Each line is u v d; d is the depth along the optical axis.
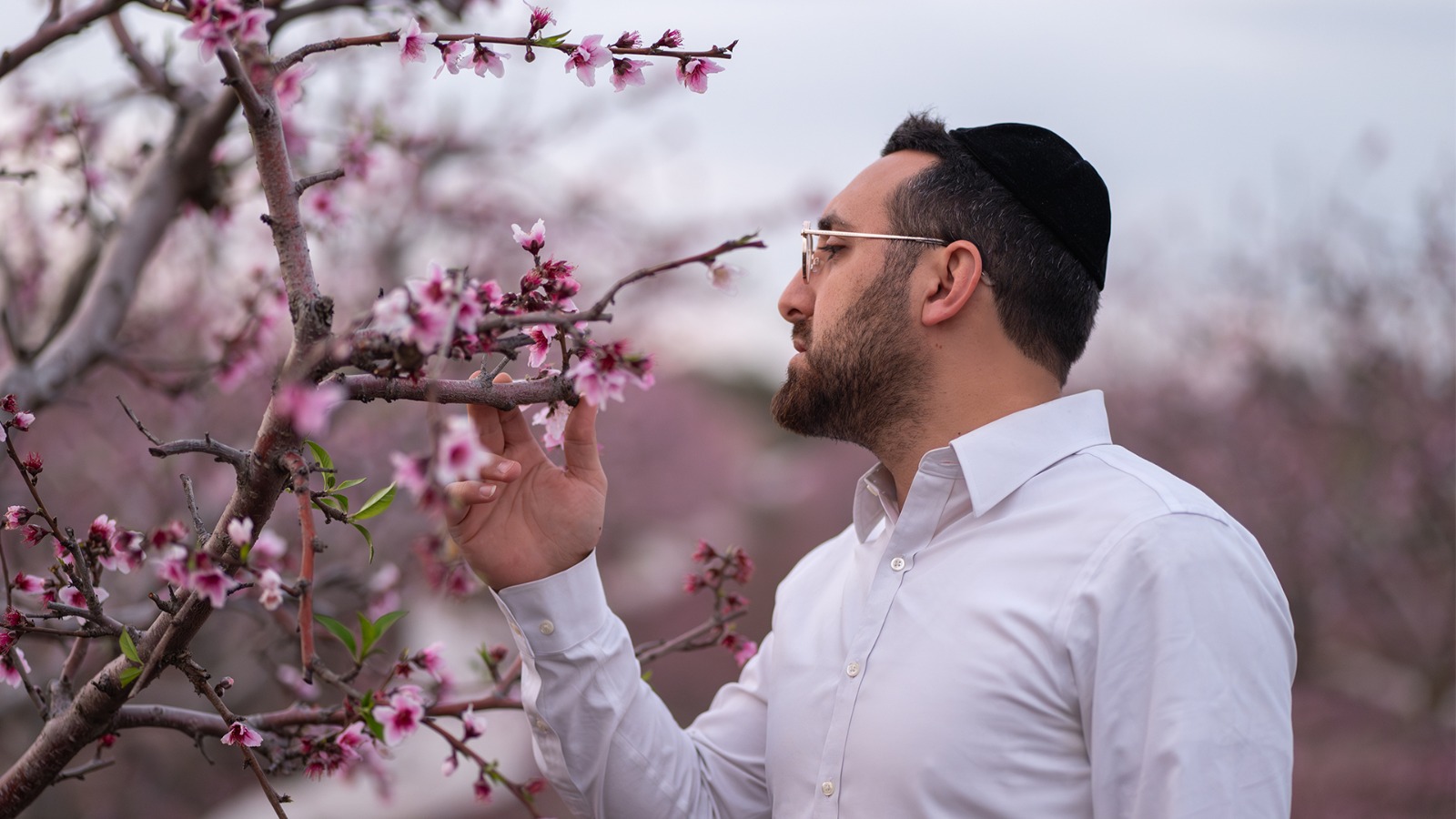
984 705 1.42
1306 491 8.50
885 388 1.66
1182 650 1.34
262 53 1.20
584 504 1.71
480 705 1.82
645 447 13.18
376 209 4.59
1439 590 7.91
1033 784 1.40
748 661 1.99
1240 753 1.30
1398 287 8.15
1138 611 1.37
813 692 1.63
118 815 5.00
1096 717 1.36
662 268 1.15
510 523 1.69
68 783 4.87
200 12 1.12
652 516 13.51
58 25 1.88
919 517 1.59
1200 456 9.20
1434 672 7.94
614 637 1.75
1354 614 9.19
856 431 1.71
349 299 4.91
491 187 5.21
